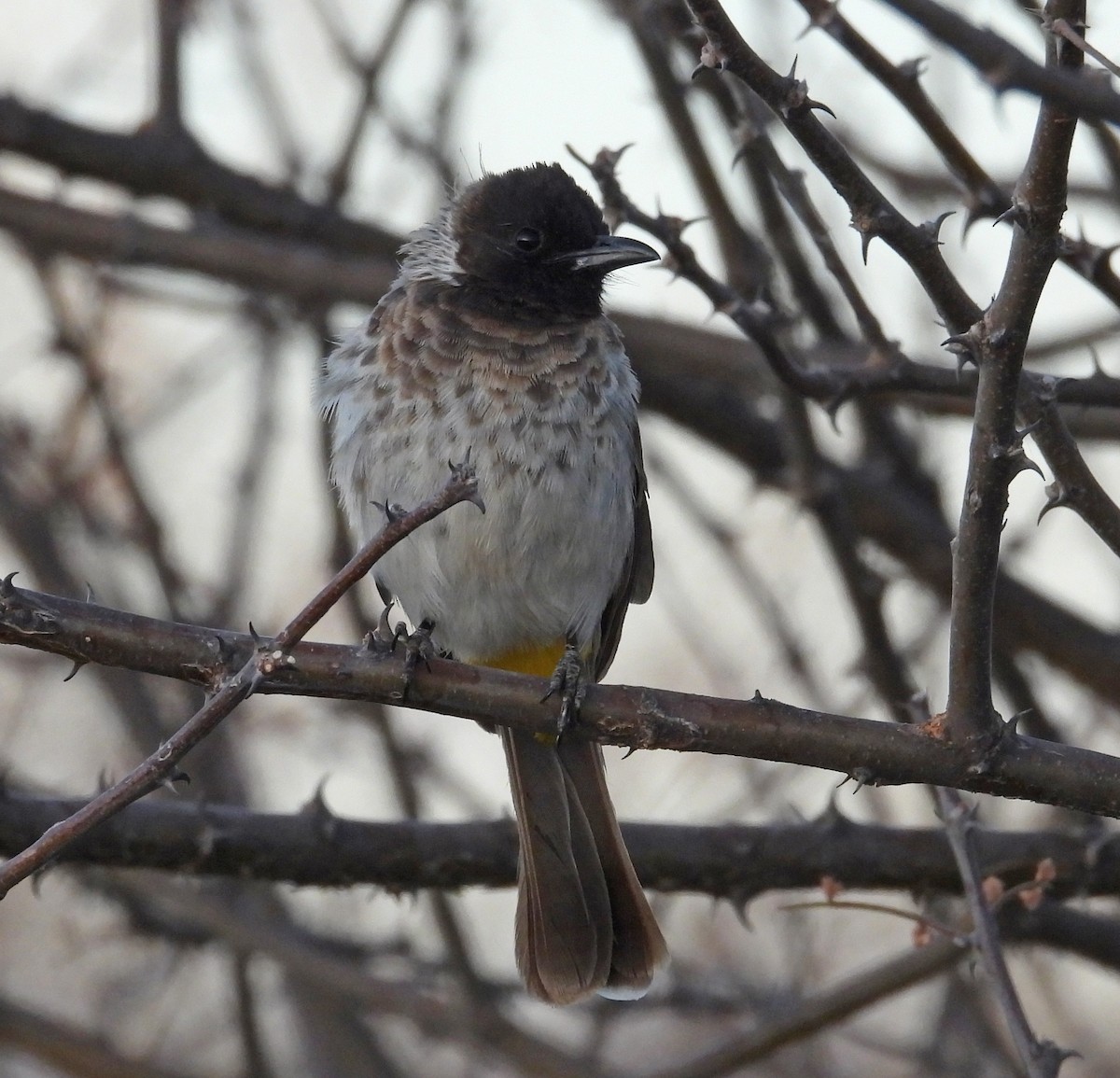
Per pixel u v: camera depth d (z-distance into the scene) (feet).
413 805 38.47
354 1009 40.88
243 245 38.40
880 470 40.06
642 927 28.19
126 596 41.29
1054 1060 21.45
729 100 33.19
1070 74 17.19
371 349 31.14
